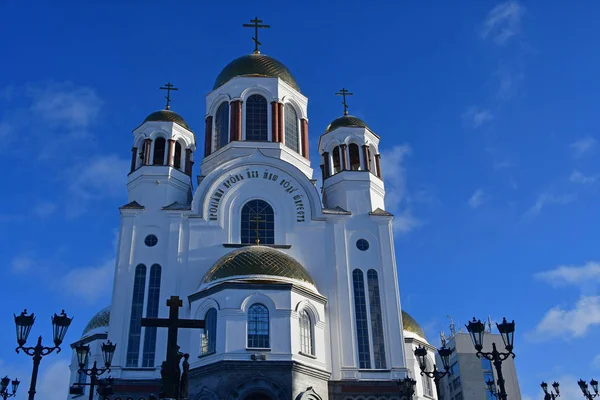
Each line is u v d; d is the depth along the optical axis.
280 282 37.09
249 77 51.25
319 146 51.44
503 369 86.94
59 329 24.06
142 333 39.88
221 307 36.12
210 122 52.00
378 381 39.03
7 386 36.78
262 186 45.34
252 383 33.91
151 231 43.16
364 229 44.75
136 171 45.84
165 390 20.05
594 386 35.03
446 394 89.88
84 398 46.00
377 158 49.44
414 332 49.41
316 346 37.72
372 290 42.69
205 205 43.91
